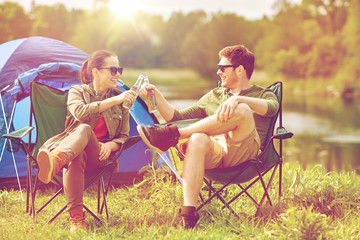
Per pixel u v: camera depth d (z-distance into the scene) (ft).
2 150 13.92
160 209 10.39
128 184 14.08
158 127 8.92
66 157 8.66
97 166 9.56
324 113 88.12
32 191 9.96
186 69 246.47
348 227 9.25
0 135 13.85
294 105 106.11
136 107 11.66
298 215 8.64
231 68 10.13
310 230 8.30
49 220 9.93
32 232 9.41
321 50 152.56
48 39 15.55
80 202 9.12
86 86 10.36
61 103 10.89
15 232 9.21
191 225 8.75
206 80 238.89
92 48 270.46
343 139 54.49
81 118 9.71
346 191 11.22
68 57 15.17
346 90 134.92
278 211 10.03
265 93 9.95
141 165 14.34
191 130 9.03
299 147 45.57
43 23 263.08
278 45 174.91
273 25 184.24
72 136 8.97
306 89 154.61
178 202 10.75
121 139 10.20
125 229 9.23
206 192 11.70
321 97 134.10
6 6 250.37
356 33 136.56
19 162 14.03
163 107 10.51
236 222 9.41
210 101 10.67
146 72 262.26
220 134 9.06
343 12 159.94
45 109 10.66
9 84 14.16
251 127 9.04
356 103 111.65
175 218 9.80
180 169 12.32
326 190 11.10
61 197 12.46
